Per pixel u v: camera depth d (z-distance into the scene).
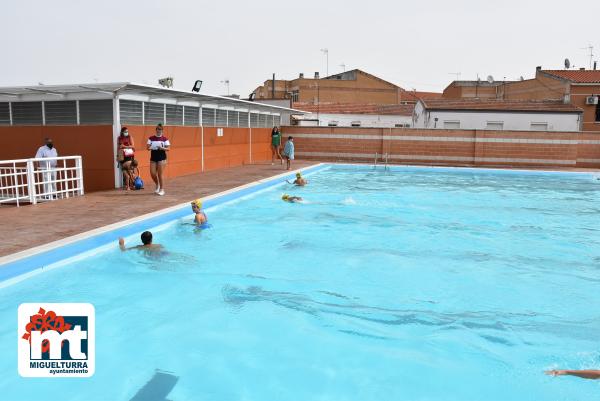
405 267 7.90
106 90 13.26
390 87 57.34
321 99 56.34
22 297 6.14
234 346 5.04
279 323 5.62
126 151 13.24
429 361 4.80
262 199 13.95
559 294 6.72
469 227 11.02
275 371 4.56
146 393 4.14
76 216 9.36
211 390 4.22
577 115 31.08
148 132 15.22
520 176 21.97
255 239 9.52
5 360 4.61
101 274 7.23
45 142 13.61
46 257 6.57
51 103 14.21
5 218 9.12
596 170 23.31
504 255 8.71
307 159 27.83
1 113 14.71
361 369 4.62
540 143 25.30
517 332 5.49
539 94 39.69
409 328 5.55
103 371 4.48
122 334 5.26
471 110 31.95
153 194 12.59
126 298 6.29
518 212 12.97
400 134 26.59
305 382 4.38
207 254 8.38
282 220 11.35
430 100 35.09
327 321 5.71
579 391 4.28
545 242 9.70
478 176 21.91
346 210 12.77
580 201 14.94
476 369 4.64
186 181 15.78
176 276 7.19
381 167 23.67
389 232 10.40
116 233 8.05
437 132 26.22
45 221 8.84
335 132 27.25
